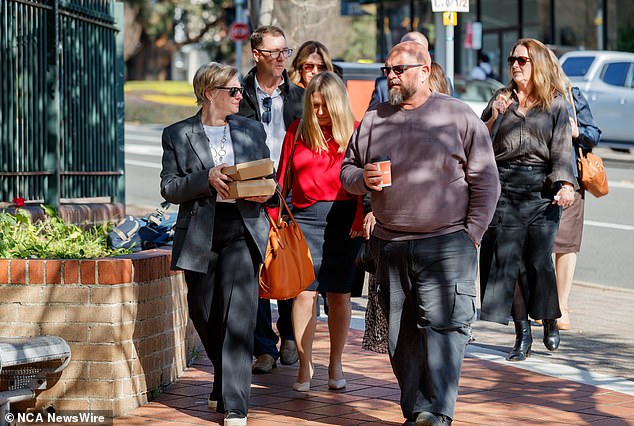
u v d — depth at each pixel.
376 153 12.53
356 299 22.12
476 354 17.06
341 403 14.04
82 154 22.28
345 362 16.41
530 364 16.38
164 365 14.51
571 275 19.11
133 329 13.39
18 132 20.20
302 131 14.81
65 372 13.12
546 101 16.38
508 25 69.94
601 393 14.58
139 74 109.62
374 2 74.69
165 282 14.40
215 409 13.58
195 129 13.30
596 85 48.88
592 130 17.78
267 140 16.44
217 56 104.31
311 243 14.58
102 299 13.05
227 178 12.62
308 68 17.22
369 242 13.07
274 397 14.35
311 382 15.25
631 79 48.53
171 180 13.05
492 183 12.30
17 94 20.12
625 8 63.91
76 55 22.03
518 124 16.45
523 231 16.53
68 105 21.70
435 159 12.27
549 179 16.44
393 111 12.59
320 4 34.22
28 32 20.38
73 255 14.29
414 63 12.31
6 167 19.84
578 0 65.50
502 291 16.56
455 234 12.37
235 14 75.25
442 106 12.43
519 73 16.45
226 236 13.10
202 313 13.38
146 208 33.72
